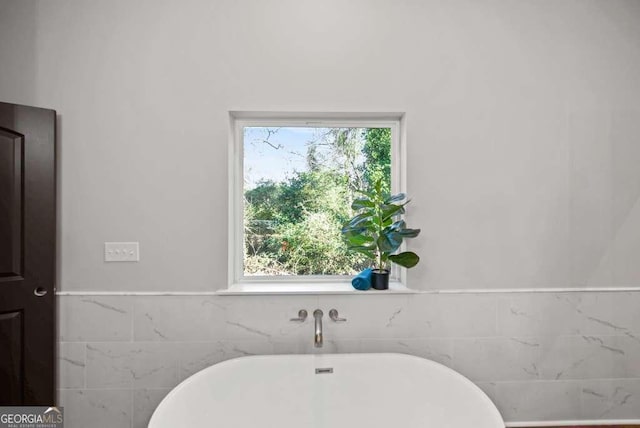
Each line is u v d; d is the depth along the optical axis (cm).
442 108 178
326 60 176
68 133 171
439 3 178
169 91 173
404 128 180
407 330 177
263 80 175
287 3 176
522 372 179
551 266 179
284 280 193
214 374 158
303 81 176
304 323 175
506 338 178
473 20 179
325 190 195
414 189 177
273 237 194
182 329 173
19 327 160
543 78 180
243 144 192
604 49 181
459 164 178
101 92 172
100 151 172
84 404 171
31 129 161
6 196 157
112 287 172
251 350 175
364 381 166
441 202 178
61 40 171
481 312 178
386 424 162
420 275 177
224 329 174
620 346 179
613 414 180
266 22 175
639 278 180
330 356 167
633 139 181
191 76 173
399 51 177
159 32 173
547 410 179
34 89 171
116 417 172
